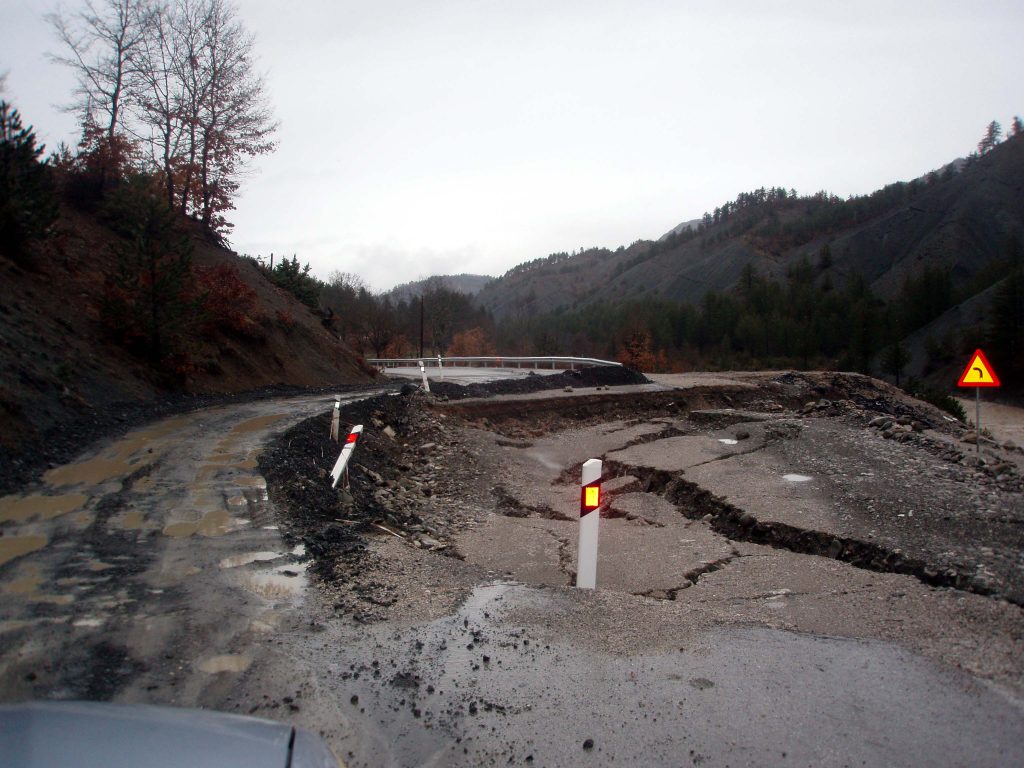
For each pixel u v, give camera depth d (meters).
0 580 5.70
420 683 4.23
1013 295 80.81
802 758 3.47
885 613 5.66
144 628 4.89
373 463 12.93
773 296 133.62
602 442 16.05
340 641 4.83
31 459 9.74
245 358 22.19
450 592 5.98
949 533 8.15
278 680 4.18
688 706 4.00
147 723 2.40
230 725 2.47
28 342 13.77
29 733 2.27
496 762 3.41
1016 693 4.19
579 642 4.94
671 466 12.78
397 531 8.72
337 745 3.51
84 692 3.91
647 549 8.23
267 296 28.80
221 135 33.00
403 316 97.56
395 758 3.42
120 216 22.97
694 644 4.94
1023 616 5.53
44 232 17.56
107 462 10.05
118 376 15.92
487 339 113.94
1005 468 12.20
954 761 3.46
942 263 192.62
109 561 6.28
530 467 13.90
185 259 17.66
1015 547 7.57
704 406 24.44
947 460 13.34
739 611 5.80
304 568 6.39
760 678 4.38
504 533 9.02
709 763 3.43
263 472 9.83
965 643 4.98
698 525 9.67
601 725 3.77
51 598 5.37
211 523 7.58
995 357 80.31
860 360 91.00
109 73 27.73
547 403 21.06
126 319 17.03
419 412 18.11
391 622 5.23
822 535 8.33
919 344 108.62
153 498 8.41
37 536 6.88
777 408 25.12
